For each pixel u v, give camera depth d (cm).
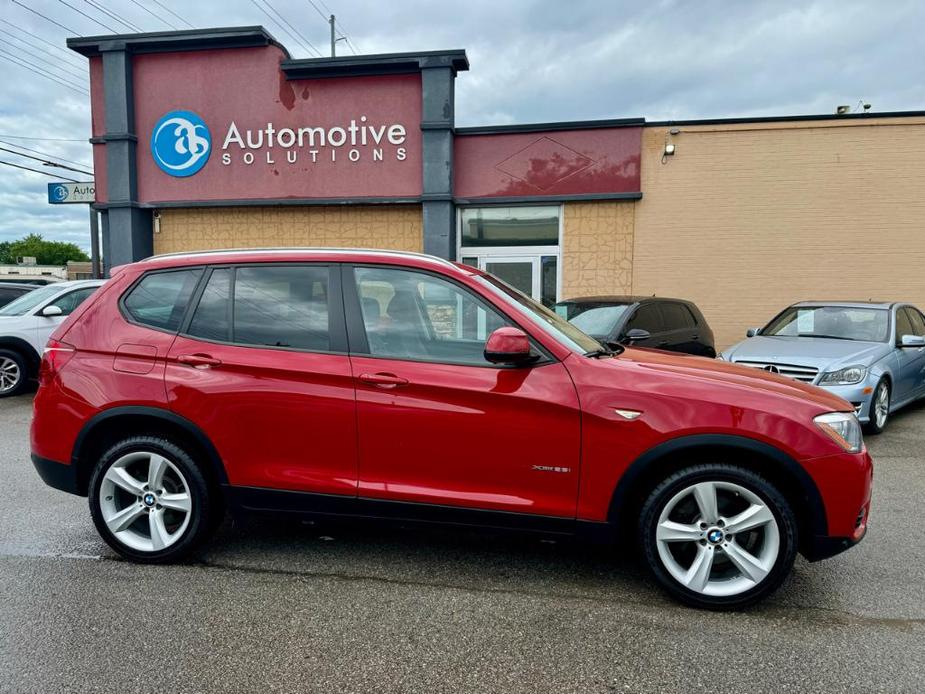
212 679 251
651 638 282
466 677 253
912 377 768
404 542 391
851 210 1172
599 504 310
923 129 1135
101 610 305
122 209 1334
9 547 383
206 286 362
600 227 1251
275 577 342
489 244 1299
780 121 1179
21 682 247
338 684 248
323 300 347
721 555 314
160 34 1288
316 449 335
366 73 1265
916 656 267
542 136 1247
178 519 365
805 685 247
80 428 354
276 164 1307
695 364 351
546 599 319
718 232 1214
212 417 341
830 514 296
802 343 736
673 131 1206
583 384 311
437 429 321
